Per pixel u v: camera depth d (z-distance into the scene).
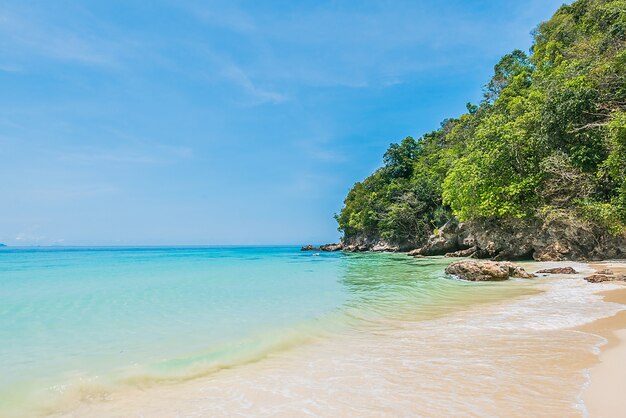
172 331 9.37
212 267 33.66
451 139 57.56
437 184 56.50
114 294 15.78
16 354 7.52
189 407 4.99
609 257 24.94
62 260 48.69
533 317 9.86
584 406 4.41
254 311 11.84
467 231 40.53
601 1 37.84
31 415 4.99
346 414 4.51
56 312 11.87
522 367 5.97
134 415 4.82
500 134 32.44
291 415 4.57
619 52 26.05
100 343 8.33
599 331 8.17
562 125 27.09
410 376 5.77
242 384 5.76
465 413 4.38
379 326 9.58
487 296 13.88
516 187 29.64
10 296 15.25
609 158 22.98
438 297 14.02
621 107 25.16
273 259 50.38
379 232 70.69
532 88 38.66
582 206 25.36
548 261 27.16
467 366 6.13
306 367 6.47
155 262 42.69
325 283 19.61
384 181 73.56
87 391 5.69
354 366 6.40
